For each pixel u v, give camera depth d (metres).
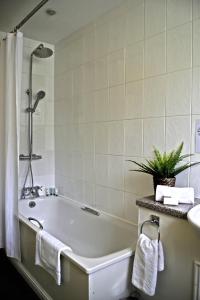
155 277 1.24
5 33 2.38
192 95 1.44
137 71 1.78
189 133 1.46
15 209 2.04
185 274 1.19
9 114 2.01
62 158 2.70
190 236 1.16
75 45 2.41
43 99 2.73
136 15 1.77
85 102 2.31
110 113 2.03
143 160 1.76
